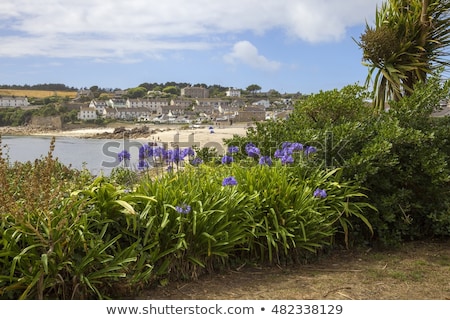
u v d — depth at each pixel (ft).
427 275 12.93
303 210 13.67
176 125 253.24
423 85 18.48
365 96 20.66
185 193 12.50
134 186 13.66
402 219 15.93
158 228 11.51
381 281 12.42
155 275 11.34
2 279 9.58
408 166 16.14
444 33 25.95
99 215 11.10
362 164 15.40
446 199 16.12
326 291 11.63
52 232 9.77
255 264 13.34
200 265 12.03
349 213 15.26
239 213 13.04
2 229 9.84
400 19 25.62
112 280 10.61
